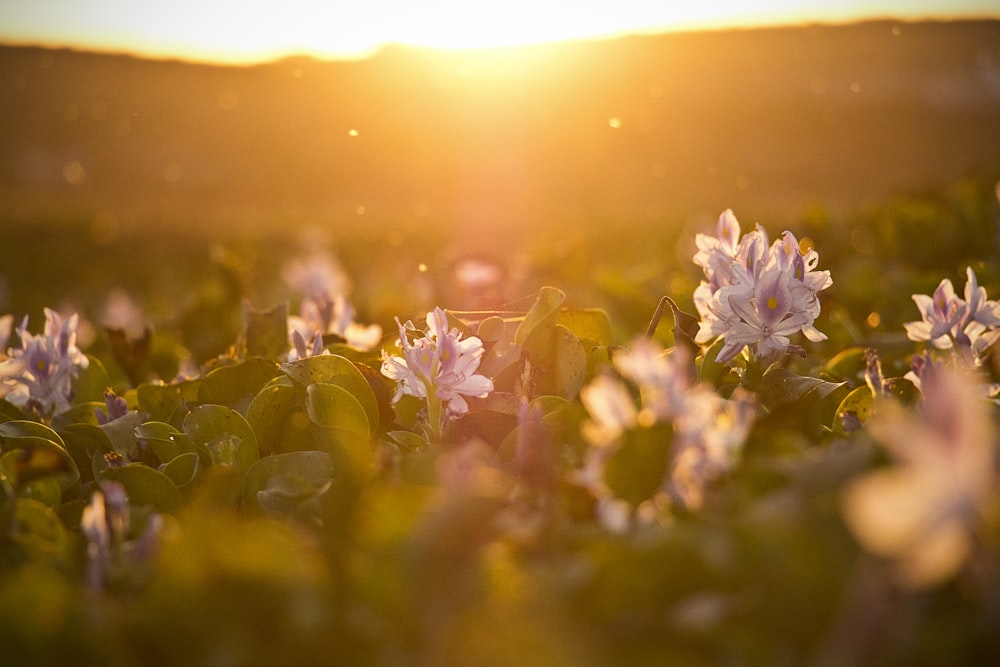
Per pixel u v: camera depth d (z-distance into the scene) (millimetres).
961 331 2127
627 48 41000
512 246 13023
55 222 16891
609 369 2164
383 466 1600
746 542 1240
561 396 2236
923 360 1975
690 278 5598
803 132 44812
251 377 2480
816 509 1270
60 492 1985
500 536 1330
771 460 1464
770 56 62875
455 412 2066
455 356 1930
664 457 1367
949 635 1140
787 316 2023
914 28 70250
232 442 2053
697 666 1168
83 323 5656
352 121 28766
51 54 72188
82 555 1603
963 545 1072
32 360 2430
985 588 1131
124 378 3865
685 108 47062
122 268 14469
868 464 1355
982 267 3713
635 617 1219
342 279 6062
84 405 2488
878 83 55438
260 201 34938
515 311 2693
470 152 26516
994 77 53844
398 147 27594
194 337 5172
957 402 1037
